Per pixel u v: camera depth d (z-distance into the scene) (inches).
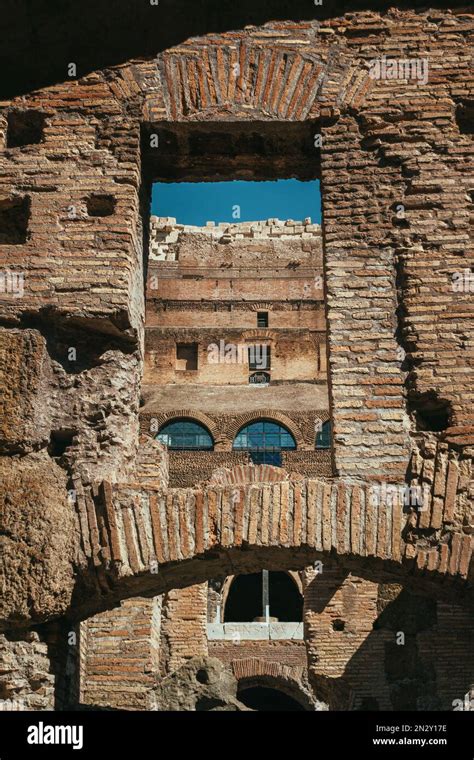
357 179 389.4
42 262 372.8
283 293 2177.7
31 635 326.6
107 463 354.3
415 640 699.4
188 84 406.0
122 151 394.6
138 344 382.9
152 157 421.7
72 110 403.5
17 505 331.0
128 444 367.6
